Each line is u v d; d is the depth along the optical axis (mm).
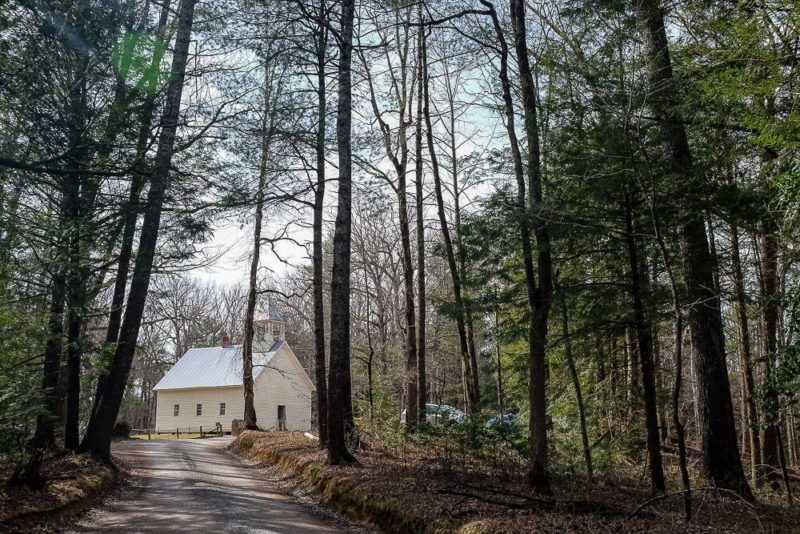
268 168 14750
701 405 11016
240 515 9859
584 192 9672
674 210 9445
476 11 12047
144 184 12086
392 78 20969
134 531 8539
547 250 10125
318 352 17062
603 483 12242
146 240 13984
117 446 23500
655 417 10266
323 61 17297
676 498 9992
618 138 8961
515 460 12438
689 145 10484
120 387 14352
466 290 12766
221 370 41250
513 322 11648
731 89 8242
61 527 8602
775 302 9820
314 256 17953
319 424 16484
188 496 11695
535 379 10055
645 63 9102
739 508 9297
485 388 14820
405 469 12141
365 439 16062
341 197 13859
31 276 11953
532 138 10180
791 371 8406
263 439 20922
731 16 9383
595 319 10539
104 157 10484
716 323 11008
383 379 23281
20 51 8812
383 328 29359
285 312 43719
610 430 15336
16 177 9484
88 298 13125
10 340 12688
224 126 12242
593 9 9367
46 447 14375
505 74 11656
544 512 8242
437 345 31922
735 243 11828
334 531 9211
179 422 41125
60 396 14828
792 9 7730
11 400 11086
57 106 9297
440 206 17781
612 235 10234
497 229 10539
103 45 9422
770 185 9055
